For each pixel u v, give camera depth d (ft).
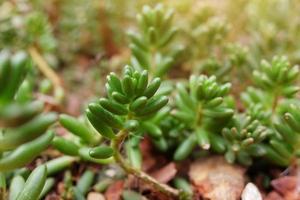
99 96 0.85
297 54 0.89
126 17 1.04
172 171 0.65
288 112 0.60
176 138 0.68
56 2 1.05
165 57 0.78
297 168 0.64
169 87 0.65
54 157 0.67
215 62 0.78
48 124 0.41
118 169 0.66
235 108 0.69
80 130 0.60
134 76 0.50
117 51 1.02
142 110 0.51
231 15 1.02
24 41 0.89
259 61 0.83
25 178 0.59
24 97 0.61
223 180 0.63
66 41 1.01
